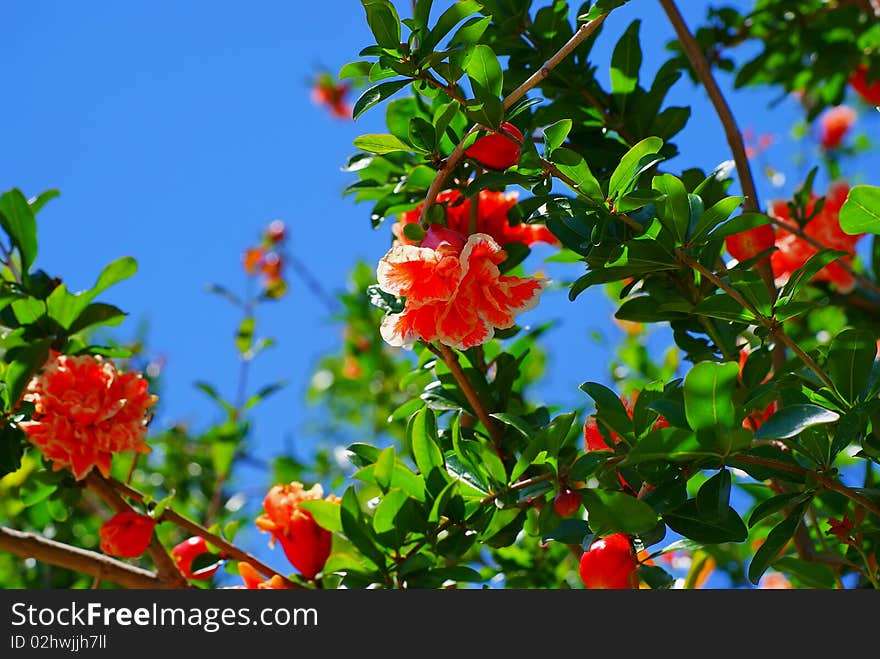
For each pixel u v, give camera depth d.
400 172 2.61
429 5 2.01
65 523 3.62
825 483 1.92
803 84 3.73
